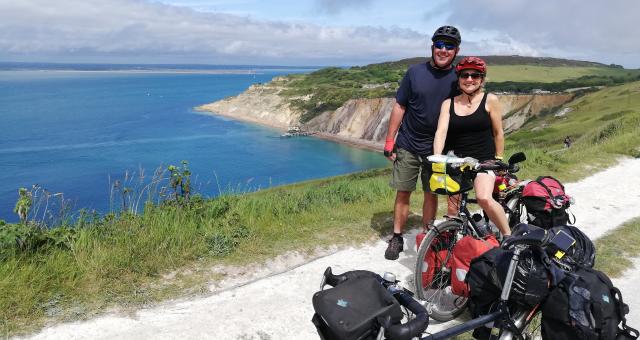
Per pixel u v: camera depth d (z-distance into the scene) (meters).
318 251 6.15
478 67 4.54
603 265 6.00
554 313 2.82
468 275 3.22
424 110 5.37
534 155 13.16
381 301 2.35
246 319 4.46
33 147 133.62
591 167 12.47
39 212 5.51
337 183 9.62
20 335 3.87
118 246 5.24
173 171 6.68
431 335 2.77
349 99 181.25
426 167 5.41
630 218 8.17
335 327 2.22
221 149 132.38
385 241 6.64
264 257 5.73
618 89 116.06
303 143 146.62
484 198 4.17
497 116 4.71
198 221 6.30
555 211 4.30
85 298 4.46
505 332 2.97
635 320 4.75
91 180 88.94
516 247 2.96
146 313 4.42
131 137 154.25
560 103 150.50
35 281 4.44
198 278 5.12
